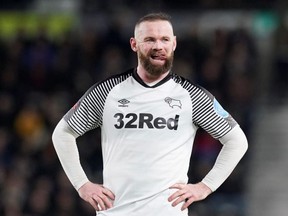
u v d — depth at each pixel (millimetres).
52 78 60781
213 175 19625
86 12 65750
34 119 56906
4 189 52094
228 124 19625
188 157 19516
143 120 19203
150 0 66312
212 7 65500
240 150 19719
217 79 58000
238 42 60844
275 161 57438
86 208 50000
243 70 59312
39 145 55500
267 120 60094
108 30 62656
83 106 19609
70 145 19828
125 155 19234
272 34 63906
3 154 55188
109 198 19344
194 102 19391
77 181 19797
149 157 19156
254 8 65312
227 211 51469
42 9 66375
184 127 19375
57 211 50250
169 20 19344
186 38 61562
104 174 19578
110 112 19359
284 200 54250
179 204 19250
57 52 61906
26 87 60375
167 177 19156
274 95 62250
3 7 65812
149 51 19062
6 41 64062
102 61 61312
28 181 52656
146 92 19344
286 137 58969
